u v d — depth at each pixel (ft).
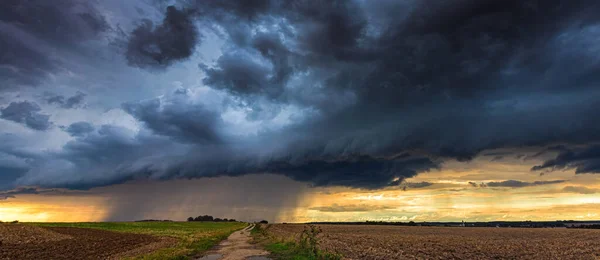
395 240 200.75
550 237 272.51
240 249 133.08
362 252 125.49
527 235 306.96
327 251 110.42
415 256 122.52
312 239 115.03
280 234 226.17
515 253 138.72
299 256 103.76
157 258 98.27
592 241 219.20
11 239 175.42
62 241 182.60
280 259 102.68
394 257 115.14
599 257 129.29
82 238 202.08
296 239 151.23
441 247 157.89
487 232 371.56
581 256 132.16
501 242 199.82
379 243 171.63
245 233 287.48
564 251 149.59
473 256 127.95
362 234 283.18
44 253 128.88
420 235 284.00
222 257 108.78
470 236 278.05
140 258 100.99
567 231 408.26
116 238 204.23
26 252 132.36
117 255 120.98
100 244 165.78
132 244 165.27
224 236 225.76
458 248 155.12
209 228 389.80
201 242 155.94
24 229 207.92
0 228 197.57
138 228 354.95
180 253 108.88
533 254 136.98
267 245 149.59
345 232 325.42
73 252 131.95
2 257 117.70
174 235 237.66
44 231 216.13
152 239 197.36
